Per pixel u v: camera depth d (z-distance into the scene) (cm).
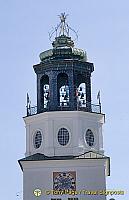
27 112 7619
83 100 7644
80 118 7450
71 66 7712
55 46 7938
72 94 7575
